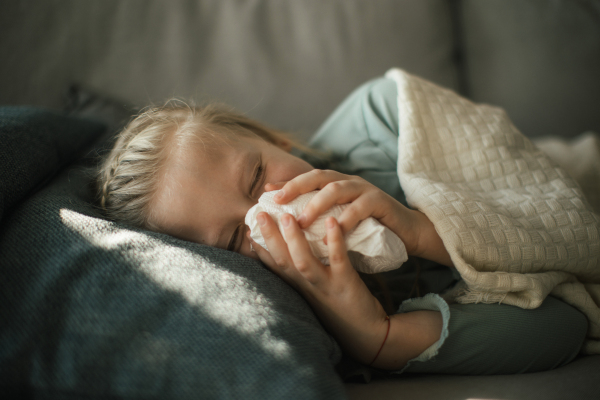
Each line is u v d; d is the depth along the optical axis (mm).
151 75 1233
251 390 364
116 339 382
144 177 635
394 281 728
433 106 761
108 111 1139
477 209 590
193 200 600
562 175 705
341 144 875
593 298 645
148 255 463
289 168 646
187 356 378
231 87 1252
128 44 1233
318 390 365
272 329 410
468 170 700
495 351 541
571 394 455
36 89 1205
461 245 553
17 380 367
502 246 565
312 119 1266
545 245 587
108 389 365
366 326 540
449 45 1298
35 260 446
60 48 1215
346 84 1261
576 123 1382
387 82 879
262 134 843
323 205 512
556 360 560
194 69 1245
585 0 1377
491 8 1396
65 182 685
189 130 657
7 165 583
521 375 544
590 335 620
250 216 537
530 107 1393
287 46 1266
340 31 1265
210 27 1265
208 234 606
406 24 1269
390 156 787
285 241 520
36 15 1213
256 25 1258
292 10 1274
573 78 1369
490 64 1403
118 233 496
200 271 459
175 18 1249
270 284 499
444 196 598
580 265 614
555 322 562
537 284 552
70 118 867
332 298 532
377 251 490
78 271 429
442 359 548
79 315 397
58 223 499
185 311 408
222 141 646
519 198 649
